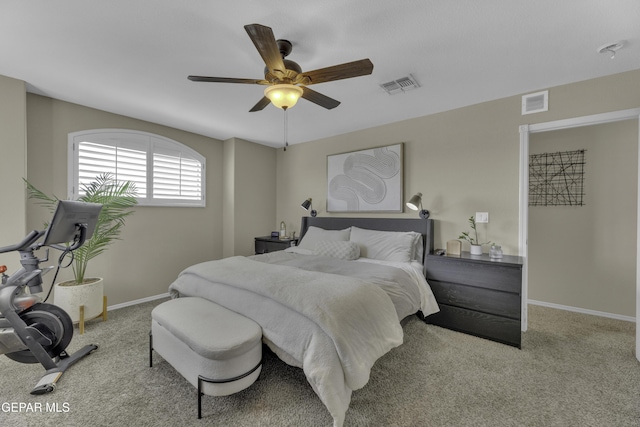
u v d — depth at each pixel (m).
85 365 2.05
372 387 1.81
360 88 2.64
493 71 2.32
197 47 1.98
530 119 2.71
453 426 1.48
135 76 2.40
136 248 3.46
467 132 3.07
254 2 1.57
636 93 2.27
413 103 3.00
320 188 4.38
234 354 1.53
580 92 2.48
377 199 3.73
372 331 1.67
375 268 2.56
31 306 1.92
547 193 3.43
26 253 1.94
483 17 1.68
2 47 1.98
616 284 3.05
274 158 4.92
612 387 1.80
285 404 1.65
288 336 1.60
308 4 1.58
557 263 3.37
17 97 2.44
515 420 1.52
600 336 2.55
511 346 2.36
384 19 1.70
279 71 1.68
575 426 1.48
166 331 1.86
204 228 4.19
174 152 3.82
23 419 1.52
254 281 1.94
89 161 3.08
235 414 1.57
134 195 3.42
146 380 1.87
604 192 3.12
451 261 2.69
